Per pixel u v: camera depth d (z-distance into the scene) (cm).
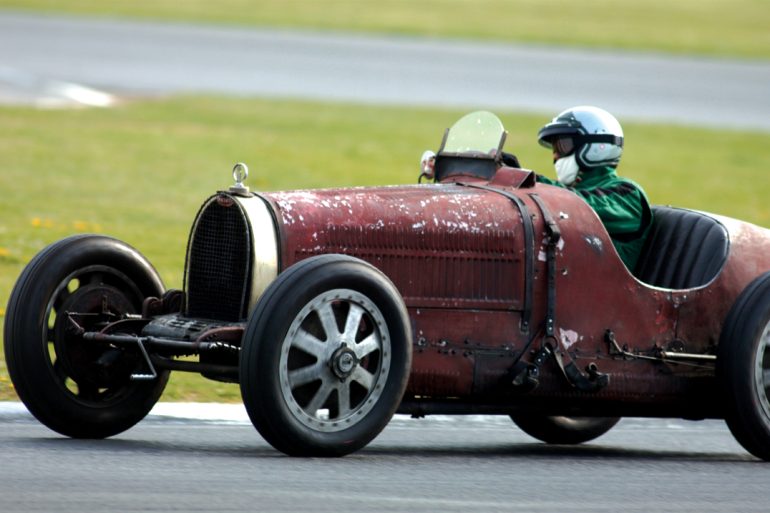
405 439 2281
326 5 15238
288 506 1495
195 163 6134
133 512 1434
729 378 2105
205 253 2009
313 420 1833
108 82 9156
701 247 2284
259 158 6431
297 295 1806
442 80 10244
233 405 2514
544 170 6750
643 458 2167
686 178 6800
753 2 17838
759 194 6500
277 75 10062
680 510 1617
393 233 1995
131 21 12681
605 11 15988
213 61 10562
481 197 2097
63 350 2055
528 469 1908
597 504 1623
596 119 2339
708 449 2353
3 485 1569
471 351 2017
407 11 14988
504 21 14425
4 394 2506
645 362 2136
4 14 12550
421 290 2003
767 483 1889
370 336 1875
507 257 2047
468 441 2322
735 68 11950
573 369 2062
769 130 9006
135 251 2136
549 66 11250
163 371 2142
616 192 2302
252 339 1798
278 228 1938
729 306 2208
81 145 6366
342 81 9969
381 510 1498
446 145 2270
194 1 14950
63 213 4716
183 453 1900
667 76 11188
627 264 2323
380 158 6756
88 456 1830
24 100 8031
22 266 3866
